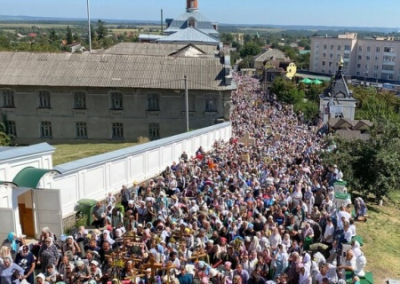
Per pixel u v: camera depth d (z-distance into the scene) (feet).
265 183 81.00
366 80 586.45
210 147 132.98
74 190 70.54
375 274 62.23
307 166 97.25
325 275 47.34
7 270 42.24
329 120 224.53
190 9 368.07
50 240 46.65
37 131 162.61
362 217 86.12
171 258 47.01
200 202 66.28
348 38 607.37
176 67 165.27
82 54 168.86
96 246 49.06
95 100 160.25
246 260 49.26
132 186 86.43
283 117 210.38
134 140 163.32
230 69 165.68
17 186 57.82
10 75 159.74
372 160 104.73
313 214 65.98
